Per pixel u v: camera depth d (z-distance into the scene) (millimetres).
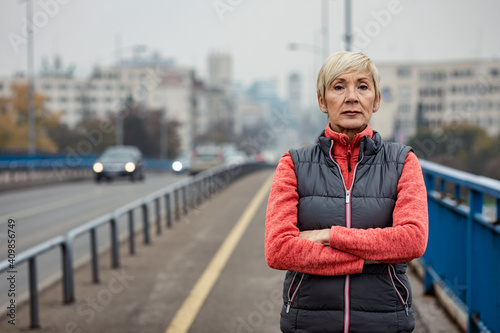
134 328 6078
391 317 2498
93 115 110688
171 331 5965
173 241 11703
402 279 2535
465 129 68438
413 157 2604
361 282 2498
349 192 2549
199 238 11930
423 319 5465
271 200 2619
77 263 9695
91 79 116875
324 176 2596
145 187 26344
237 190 23031
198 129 147625
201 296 7344
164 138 87000
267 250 2541
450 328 5191
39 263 9805
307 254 2455
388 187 2545
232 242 11266
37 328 6148
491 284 4180
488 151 67562
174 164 28812
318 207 2557
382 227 2520
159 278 8422
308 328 2543
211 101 169875
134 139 77812
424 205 2496
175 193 14703
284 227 2520
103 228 13883
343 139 2578
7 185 25844
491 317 4180
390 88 111812
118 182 30688
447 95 112812
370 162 2588
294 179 2629
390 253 2412
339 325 2504
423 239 2424
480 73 112938
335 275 2502
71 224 14484
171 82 132625
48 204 19609
